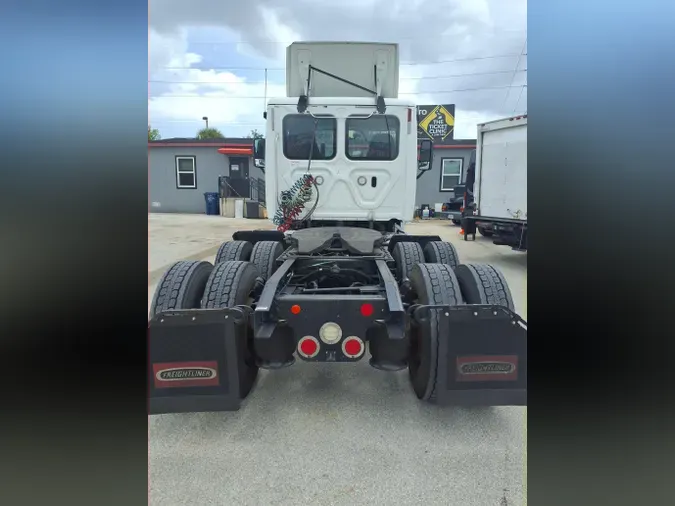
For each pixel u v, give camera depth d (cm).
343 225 477
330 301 239
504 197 789
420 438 239
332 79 472
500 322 223
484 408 270
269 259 387
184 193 1781
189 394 222
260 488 201
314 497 195
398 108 445
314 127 448
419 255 373
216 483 204
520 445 232
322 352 242
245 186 1761
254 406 273
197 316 221
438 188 1719
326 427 250
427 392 235
